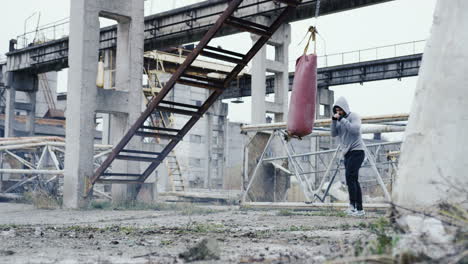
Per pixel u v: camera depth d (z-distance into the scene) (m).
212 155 48.78
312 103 8.83
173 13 29.08
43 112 57.78
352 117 9.38
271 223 8.80
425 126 4.70
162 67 34.06
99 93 16.58
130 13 17.33
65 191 16.38
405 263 2.89
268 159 16.25
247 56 13.66
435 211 3.78
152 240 5.40
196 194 28.47
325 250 4.22
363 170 33.97
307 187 16.36
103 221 10.29
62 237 5.96
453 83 4.69
